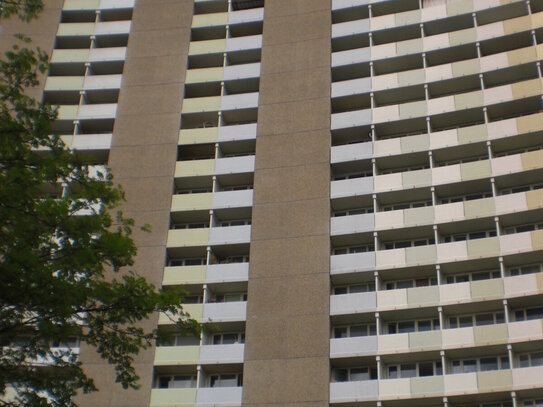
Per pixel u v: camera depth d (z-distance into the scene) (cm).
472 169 4253
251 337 3959
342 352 3841
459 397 3638
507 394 3575
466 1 4856
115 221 4450
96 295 1931
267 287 4094
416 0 5031
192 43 5197
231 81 4991
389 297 3956
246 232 4378
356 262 4100
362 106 4828
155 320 4112
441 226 4159
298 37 5000
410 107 4581
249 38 5150
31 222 1894
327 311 3962
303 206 4325
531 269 4019
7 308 1872
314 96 4722
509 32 4641
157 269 4306
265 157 4553
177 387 4072
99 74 5312
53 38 5366
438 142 4412
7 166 1911
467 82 4638
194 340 4194
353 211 4481
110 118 4947
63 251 1950
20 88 2048
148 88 5028
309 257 4144
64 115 4972
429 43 4781
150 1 5434
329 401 3725
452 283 4100
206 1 5388
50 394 1906
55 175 2027
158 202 4544
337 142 4728
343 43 5022
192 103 4934
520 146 4369
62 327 1875
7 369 1847
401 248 4103
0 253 1847
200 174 4634
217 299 4366
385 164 4512
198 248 4400
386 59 4803
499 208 4078
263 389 3797
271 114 4712
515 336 3675
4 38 5362
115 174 4669
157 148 4753
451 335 3772
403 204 4450
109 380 3947
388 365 3931
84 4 5525
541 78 4409
